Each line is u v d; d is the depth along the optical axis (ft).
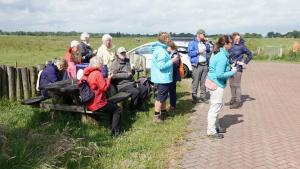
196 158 19.13
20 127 21.47
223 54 22.12
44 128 22.74
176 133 23.52
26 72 31.55
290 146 21.25
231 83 31.94
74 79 26.73
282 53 101.76
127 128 24.52
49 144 16.85
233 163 18.49
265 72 64.44
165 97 25.76
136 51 54.80
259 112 30.42
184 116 28.35
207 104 33.17
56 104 24.38
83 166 17.02
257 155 19.69
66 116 25.03
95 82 22.35
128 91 28.81
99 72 22.54
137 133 23.36
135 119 26.91
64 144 17.07
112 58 30.83
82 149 18.15
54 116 25.00
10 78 30.60
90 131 22.77
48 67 26.96
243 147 21.01
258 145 21.39
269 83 49.14
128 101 29.84
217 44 22.30
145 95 29.81
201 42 33.40
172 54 28.37
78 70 29.17
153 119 26.32
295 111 30.83
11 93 30.73
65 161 16.60
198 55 33.32
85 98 22.47
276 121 27.30
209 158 19.17
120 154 19.16
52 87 23.44
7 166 14.79
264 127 25.54
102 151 19.45
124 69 30.71
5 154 14.88
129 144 21.03
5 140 16.11
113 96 25.81
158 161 18.49
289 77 56.34
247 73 62.54
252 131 24.47
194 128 24.99
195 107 31.94
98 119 24.56
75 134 21.67
